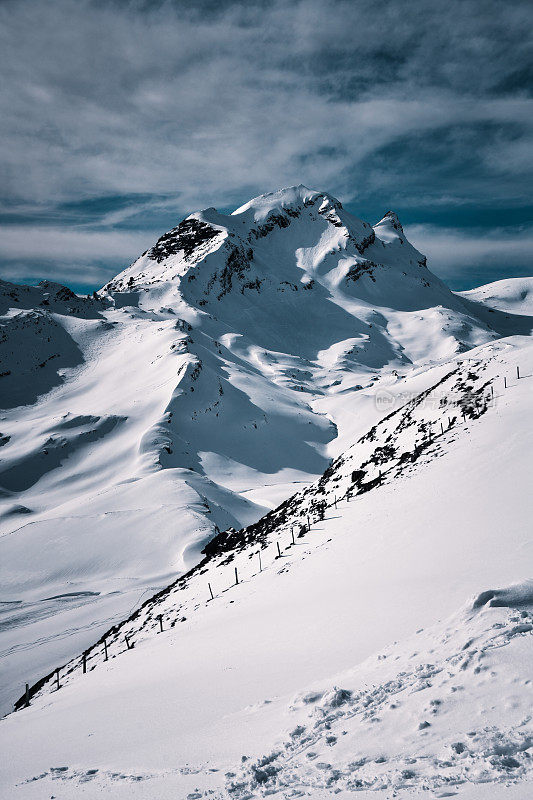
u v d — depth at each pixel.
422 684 9.90
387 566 26.72
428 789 6.68
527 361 52.34
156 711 16.23
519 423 38.34
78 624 71.75
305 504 54.53
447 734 8.02
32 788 11.52
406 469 43.47
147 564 103.62
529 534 22.77
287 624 22.84
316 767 8.45
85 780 11.09
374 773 7.59
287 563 37.12
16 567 106.50
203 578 50.44
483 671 9.44
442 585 20.09
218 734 12.13
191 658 23.75
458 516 29.14
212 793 8.55
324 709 10.77
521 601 12.71
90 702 22.19
